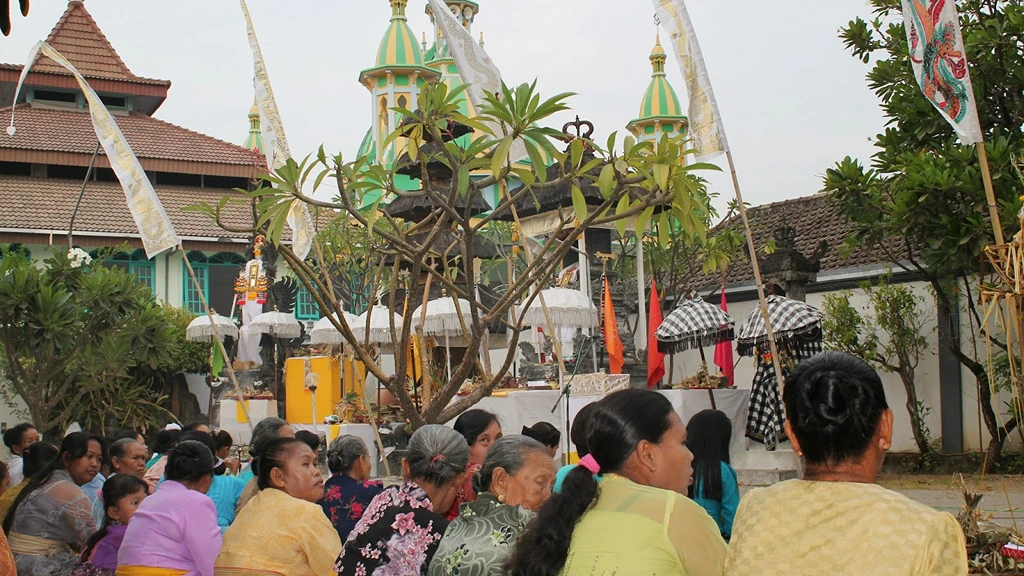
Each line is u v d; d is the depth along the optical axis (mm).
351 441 6086
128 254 28625
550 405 12102
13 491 6695
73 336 16266
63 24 33156
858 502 2812
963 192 13641
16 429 8898
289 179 6398
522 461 4121
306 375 15562
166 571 5285
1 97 33406
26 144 28891
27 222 27344
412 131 6480
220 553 5055
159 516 5355
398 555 4309
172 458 5648
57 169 30422
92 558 6070
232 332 18094
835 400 2904
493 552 3869
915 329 16594
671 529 3215
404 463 4809
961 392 16250
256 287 21125
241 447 13766
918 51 6816
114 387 19781
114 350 16125
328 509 5902
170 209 29484
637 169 6289
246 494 5699
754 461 12930
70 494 6492
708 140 6145
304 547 4988
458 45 6805
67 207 28516
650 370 14328
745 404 13359
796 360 12914
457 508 5426
